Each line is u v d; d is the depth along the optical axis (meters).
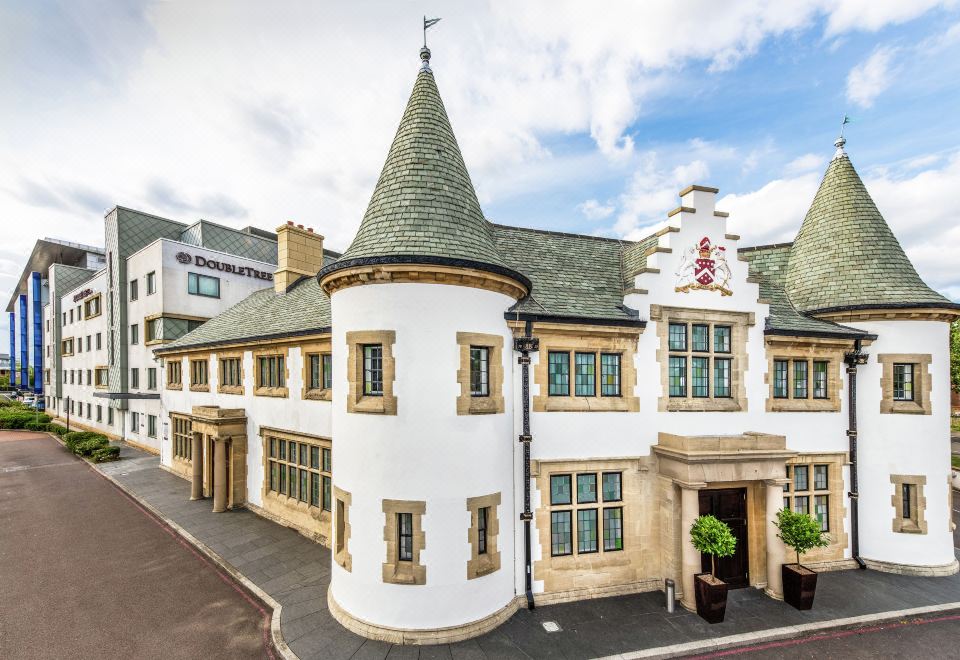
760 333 12.55
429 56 12.16
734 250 12.51
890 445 12.78
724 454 10.36
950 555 12.54
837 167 15.39
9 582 11.56
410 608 9.06
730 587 11.38
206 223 34.41
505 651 8.70
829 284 13.90
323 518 14.00
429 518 9.14
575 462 10.99
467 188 11.01
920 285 13.31
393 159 10.91
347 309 9.94
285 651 8.64
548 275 12.81
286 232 22.11
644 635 9.23
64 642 9.06
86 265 51.66
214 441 17.94
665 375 11.80
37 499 18.97
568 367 11.38
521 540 10.54
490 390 10.16
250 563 12.52
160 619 9.91
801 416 12.71
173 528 15.38
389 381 9.34
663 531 11.18
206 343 20.11
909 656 8.80
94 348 38.25
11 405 55.62
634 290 11.69
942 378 12.80
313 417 14.59
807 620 9.84
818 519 12.78
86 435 29.91
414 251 9.25
